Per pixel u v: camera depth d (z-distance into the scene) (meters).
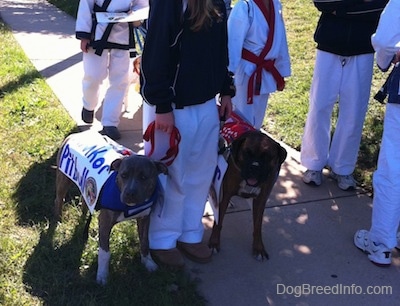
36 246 2.24
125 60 3.25
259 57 2.52
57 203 2.41
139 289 2.03
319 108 2.79
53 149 3.06
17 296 1.96
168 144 2.05
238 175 2.19
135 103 3.94
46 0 7.98
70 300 1.97
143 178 1.89
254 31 2.47
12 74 4.25
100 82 3.30
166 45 1.84
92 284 2.04
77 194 2.60
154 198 2.01
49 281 2.05
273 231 2.51
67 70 4.53
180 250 2.30
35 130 3.27
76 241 2.29
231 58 2.44
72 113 3.64
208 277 2.18
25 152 3.00
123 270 2.14
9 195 2.58
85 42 3.19
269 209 2.68
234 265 2.26
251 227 2.53
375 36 2.13
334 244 2.43
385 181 2.21
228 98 2.17
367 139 3.39
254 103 2.61
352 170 2.88
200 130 2.05
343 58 2.68
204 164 2.14
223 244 2.39
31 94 3.85
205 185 2.19
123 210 1.96
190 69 1.92
